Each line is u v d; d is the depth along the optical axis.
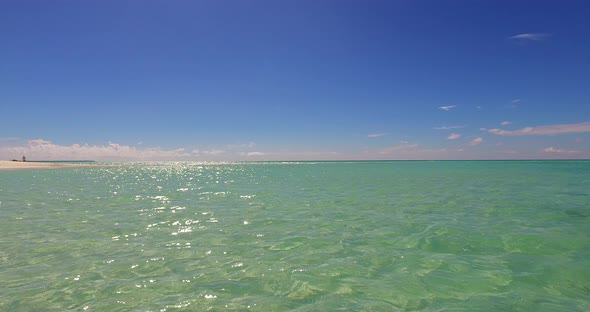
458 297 5.55
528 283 6.08
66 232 10.34
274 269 6.98
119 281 6.32
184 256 7.89
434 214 13.18
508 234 9.66
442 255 7.81
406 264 7.21
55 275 6.64
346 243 9.00
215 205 16.11
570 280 6.20
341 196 19.50
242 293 5.78
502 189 22.31
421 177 36.44
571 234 9.58
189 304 5.36
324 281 6.30
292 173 50.91
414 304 5.32
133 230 10.64
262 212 14.05
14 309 5.19
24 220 12.27
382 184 27.66
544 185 25.09
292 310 5.14
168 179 37.06
